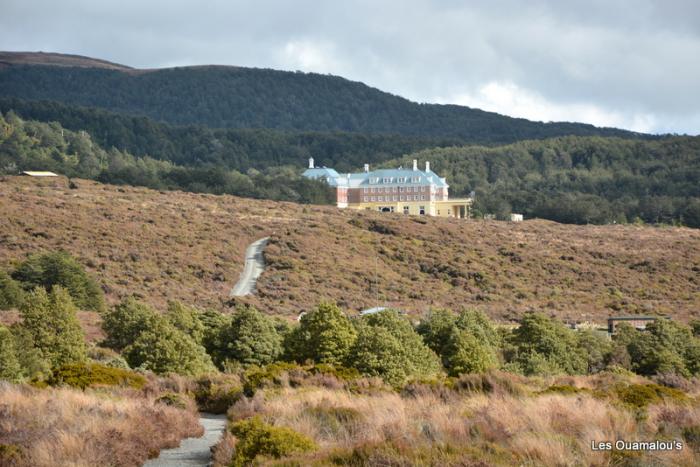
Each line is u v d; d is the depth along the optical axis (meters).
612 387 53.00
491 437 31.72
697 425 35.00
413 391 49.56
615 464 28.56
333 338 79.88
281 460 28.88
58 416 36.88
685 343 99.88
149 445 35.44
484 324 101.38
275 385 53.12
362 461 28.39
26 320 75.00
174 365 70.56
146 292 144.62
